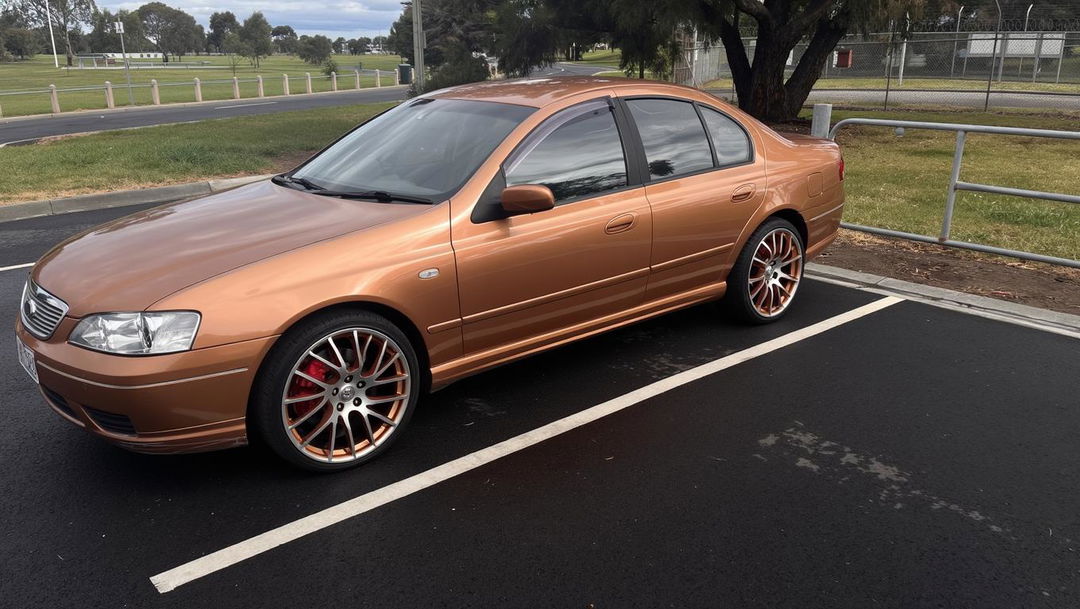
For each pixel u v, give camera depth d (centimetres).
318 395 332
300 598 266
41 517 313
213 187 1067
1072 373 448
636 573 278
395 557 288
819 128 743
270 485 336
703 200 459
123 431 310
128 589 271
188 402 304
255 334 309
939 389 428
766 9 1591
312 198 394
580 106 421
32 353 321
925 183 1000
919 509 317
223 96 3356
